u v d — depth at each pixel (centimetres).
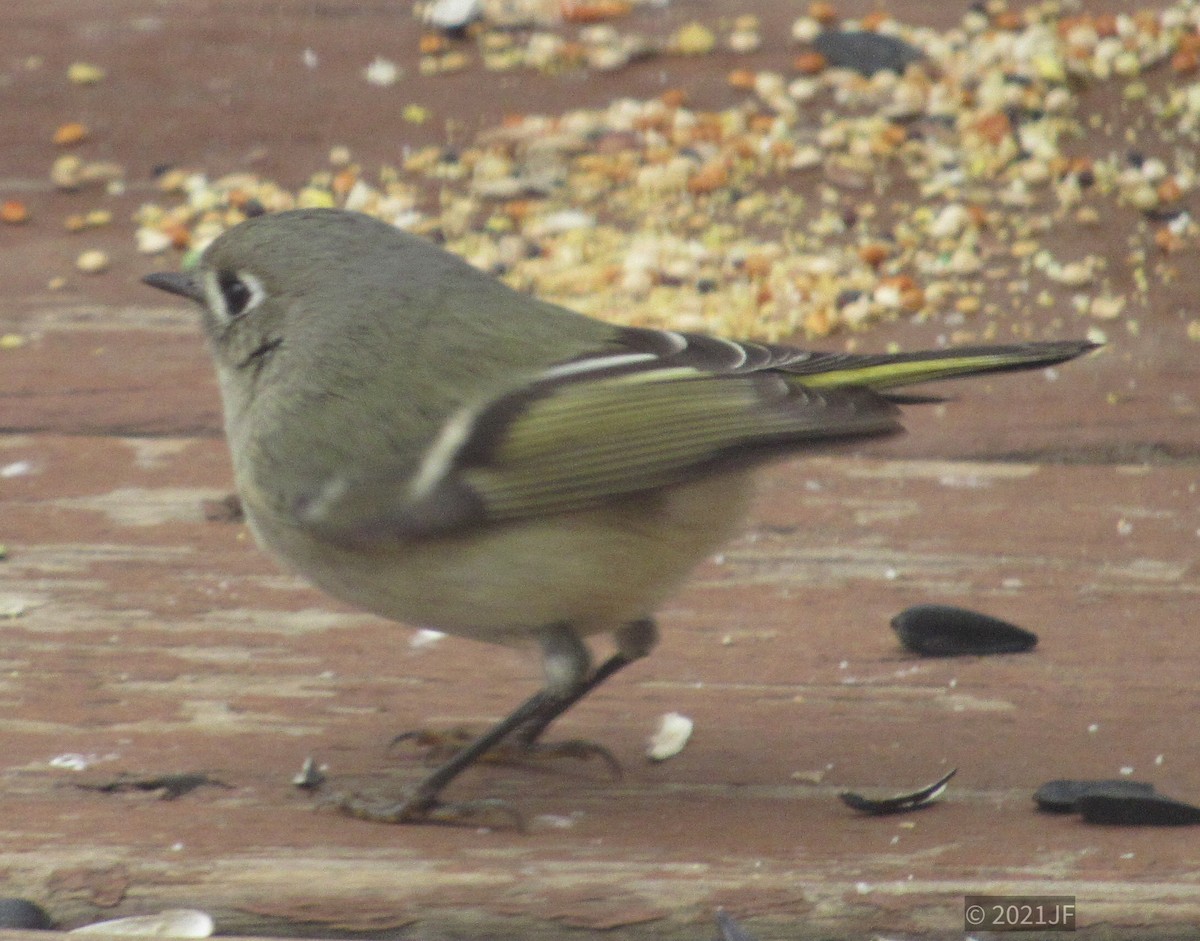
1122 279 255
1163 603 247
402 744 244
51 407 253
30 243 258
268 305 244
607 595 243
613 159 260
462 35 285
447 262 244
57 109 262
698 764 244
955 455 251
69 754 244
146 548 249
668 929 241
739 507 243
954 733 244
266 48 281
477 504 242
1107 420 252
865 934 241
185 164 260
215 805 243
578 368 243
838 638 247
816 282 255
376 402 243
